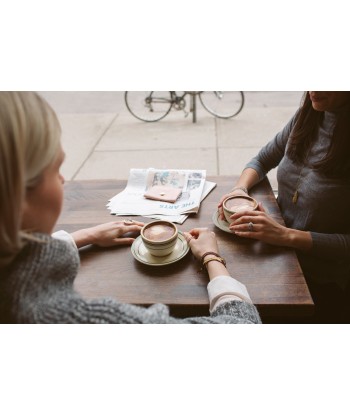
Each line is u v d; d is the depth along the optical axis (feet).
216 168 12.47
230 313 3.23
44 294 2.24
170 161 13.10
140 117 17.30
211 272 3.81
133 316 2.41
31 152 1.97
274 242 4.30
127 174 12.44
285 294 3.69
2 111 1.81
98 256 4.33
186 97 19.22
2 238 1.90
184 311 3.66
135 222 4.72
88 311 2.30
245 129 15.35
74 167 13.07
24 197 1.99
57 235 4.29
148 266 4.14
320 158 4.68
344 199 4.55
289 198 5.19
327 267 4.91
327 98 4.20
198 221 4.85
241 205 4.70
